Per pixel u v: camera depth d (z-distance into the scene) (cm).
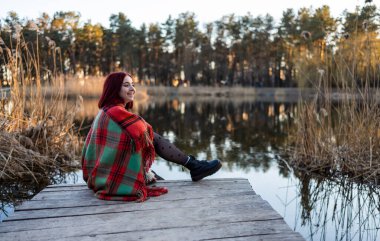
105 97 252
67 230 193
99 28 3753
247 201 239
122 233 189
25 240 181
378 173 407
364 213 314
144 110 1380
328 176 430
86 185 274
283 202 343
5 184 359
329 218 303
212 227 198
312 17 2872
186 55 4212
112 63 3875
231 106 1720
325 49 527
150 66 4425
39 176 389
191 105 1767
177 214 216
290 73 3888
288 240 183
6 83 484
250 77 4116
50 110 467
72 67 3222
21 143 425
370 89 443
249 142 659
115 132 238
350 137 449
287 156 534
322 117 486
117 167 238
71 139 493
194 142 654
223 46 4184
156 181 285
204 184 278
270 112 1368
